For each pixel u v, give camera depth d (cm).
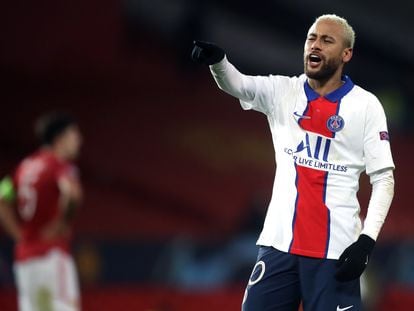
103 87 5622
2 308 3412
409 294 3975
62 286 2575
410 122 5994
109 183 5200
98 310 3591
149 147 5475
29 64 5384
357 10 6259
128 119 5559
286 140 1354
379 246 4069
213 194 5322
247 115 5891
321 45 1335
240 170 5509
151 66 5781
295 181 1334
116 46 5572
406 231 5128
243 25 6131
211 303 3703
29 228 2558
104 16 5491
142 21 5941
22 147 5150
